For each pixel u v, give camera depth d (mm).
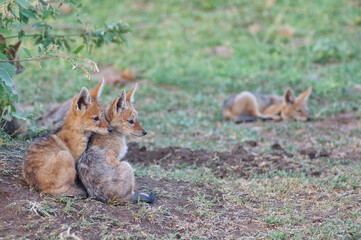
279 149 13125
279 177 11008
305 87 19828
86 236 7457
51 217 7715
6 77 8078
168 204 9039
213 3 30312
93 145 8961
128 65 21953
